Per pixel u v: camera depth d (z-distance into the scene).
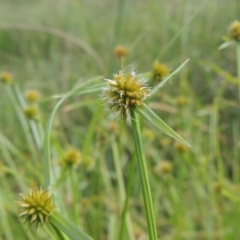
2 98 0.94
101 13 1.35
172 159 0.69
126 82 0.25
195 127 0.69
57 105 0.32
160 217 0.60
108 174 0.62
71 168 0.38
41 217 0.26
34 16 1.45
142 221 0.58
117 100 0.25
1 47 1.31
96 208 0.59
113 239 0.50
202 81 0.86
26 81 0.99
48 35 1.22
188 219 0.53
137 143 0.25
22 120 0.58
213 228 0.55
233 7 0.93
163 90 0.81
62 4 1.36
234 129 0.72
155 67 0.35
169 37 0.95
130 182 0.34
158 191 0.54
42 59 1.15
